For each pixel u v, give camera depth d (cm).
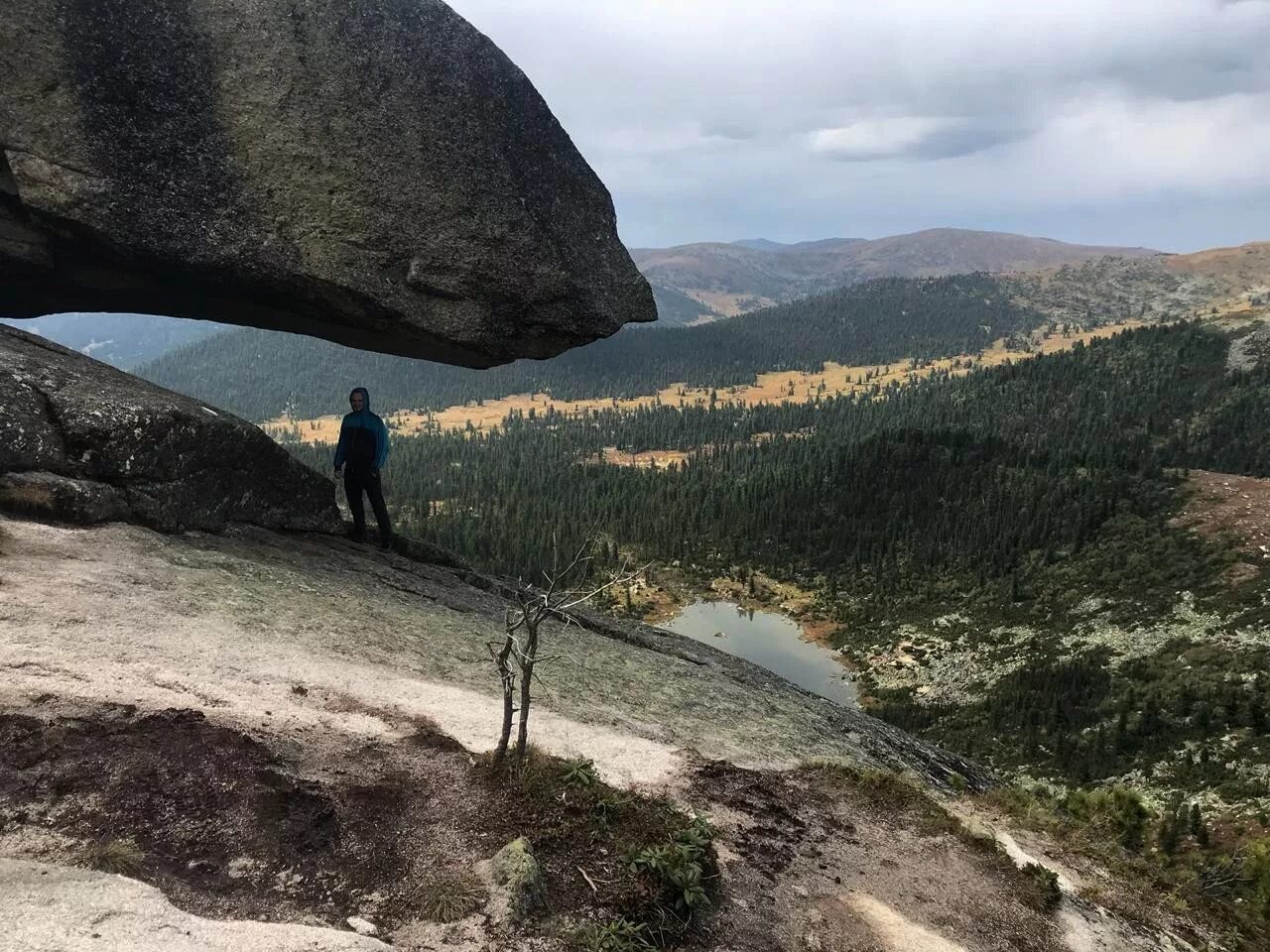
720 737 1099
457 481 18175
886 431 16650
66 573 872
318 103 1351
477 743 798
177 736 611
